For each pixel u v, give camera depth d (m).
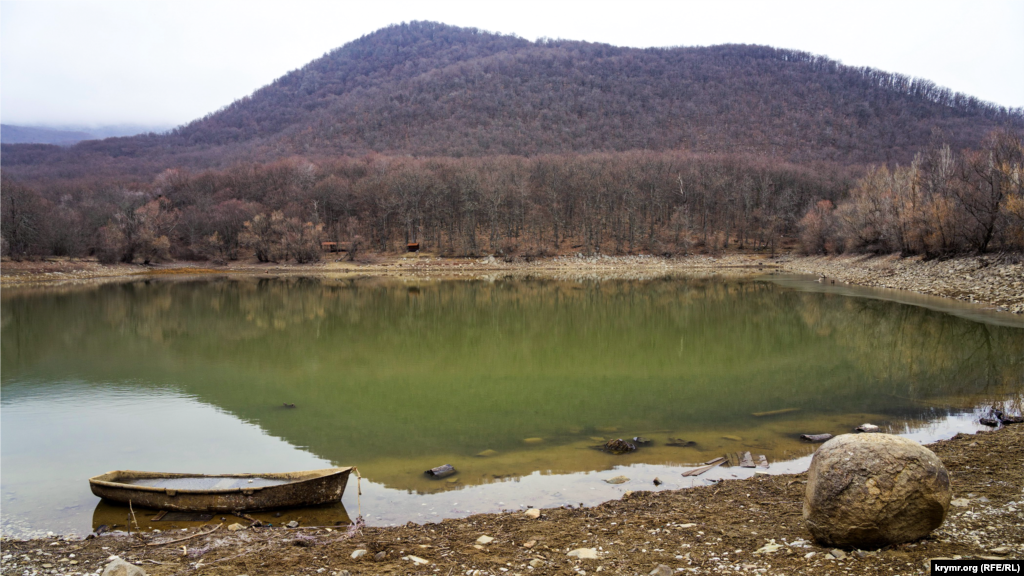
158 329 39.78
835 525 7.78
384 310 50.12
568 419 18.30
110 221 103.31
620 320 41.94
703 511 10.38
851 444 8.02
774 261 105.69
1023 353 26.05
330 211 130.88
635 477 12.96
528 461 14.36
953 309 39.53
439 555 8.74
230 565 8.62
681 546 8.73
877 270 67.44
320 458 15.08
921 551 7.56
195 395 22.45
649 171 134.62
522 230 120.62
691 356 28.45
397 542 9.38
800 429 16.58
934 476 7.55
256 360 29.33
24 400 21.88
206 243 111.69
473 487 12.64
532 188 131.75
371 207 125.81
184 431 17.84
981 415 17.25
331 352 31.22
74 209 113.06
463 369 26.67
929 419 17.05
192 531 10.51
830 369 24.56
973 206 52.97
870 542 7.73
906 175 75.81
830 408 18.64
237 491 11.27
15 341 35.06
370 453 15.39
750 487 11.77
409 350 31.69
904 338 30.83
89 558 9.25
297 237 110.25
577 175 130.25
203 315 47.00
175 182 151.25
